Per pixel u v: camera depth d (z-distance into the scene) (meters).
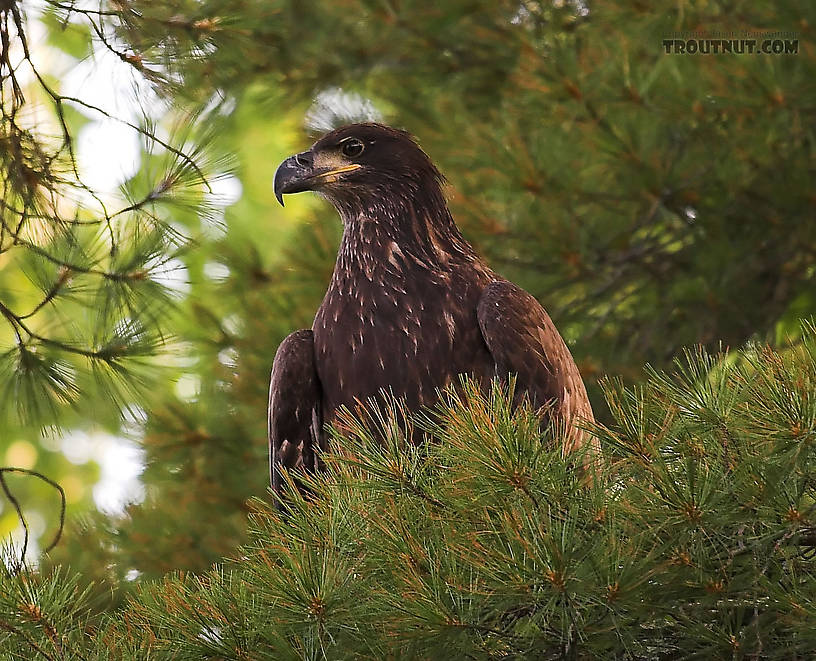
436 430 5.97
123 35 7.62
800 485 5.29
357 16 13.88
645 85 12.05
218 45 7.92
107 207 7.50
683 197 12.81
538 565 4.91
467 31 14.01
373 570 5.45
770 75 11.66
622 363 13.06
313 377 8.84
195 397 13.29
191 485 12.78
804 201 12.41
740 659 5.48
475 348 8.52
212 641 5.52
